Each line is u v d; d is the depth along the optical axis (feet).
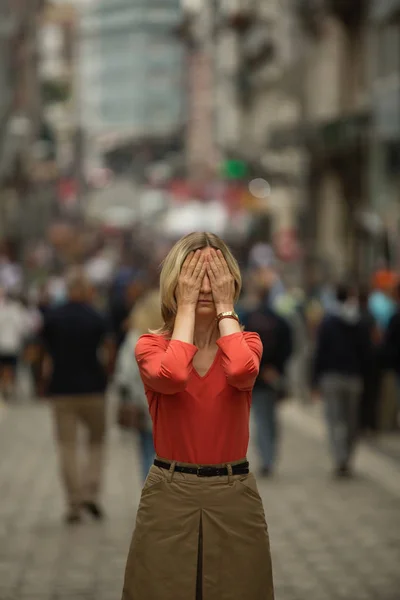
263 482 81.82
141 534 30.89
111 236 454.40
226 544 30.66
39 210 372.79
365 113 192.03
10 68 355.15
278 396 84.99
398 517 68.44
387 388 106.32
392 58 188.03
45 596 49.67
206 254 31.27
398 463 90.48
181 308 30.91
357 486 79.87
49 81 444.14
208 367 31.17
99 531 64.23
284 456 94.73
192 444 30.78
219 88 464.24
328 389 84.02
